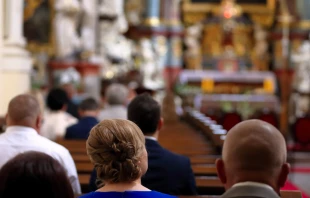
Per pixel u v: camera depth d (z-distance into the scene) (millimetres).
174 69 24906
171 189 4492
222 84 25344
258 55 26172
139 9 24750
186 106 20781
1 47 11414
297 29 25578
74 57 17188
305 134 15023
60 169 2191
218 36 26141
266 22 26344
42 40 16562
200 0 25922
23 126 4602
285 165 2570
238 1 26297
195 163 6305
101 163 3061
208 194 5105
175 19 25078
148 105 4680
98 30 19641
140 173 3156
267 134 2566
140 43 24062
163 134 9312
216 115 16016
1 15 11383
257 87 25516
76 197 3682
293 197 3854
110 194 3086
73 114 11109
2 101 11438
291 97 24188
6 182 2107
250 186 2473
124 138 3076
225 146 2623
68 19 16812
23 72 11719
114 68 21719
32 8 16359
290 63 25375
